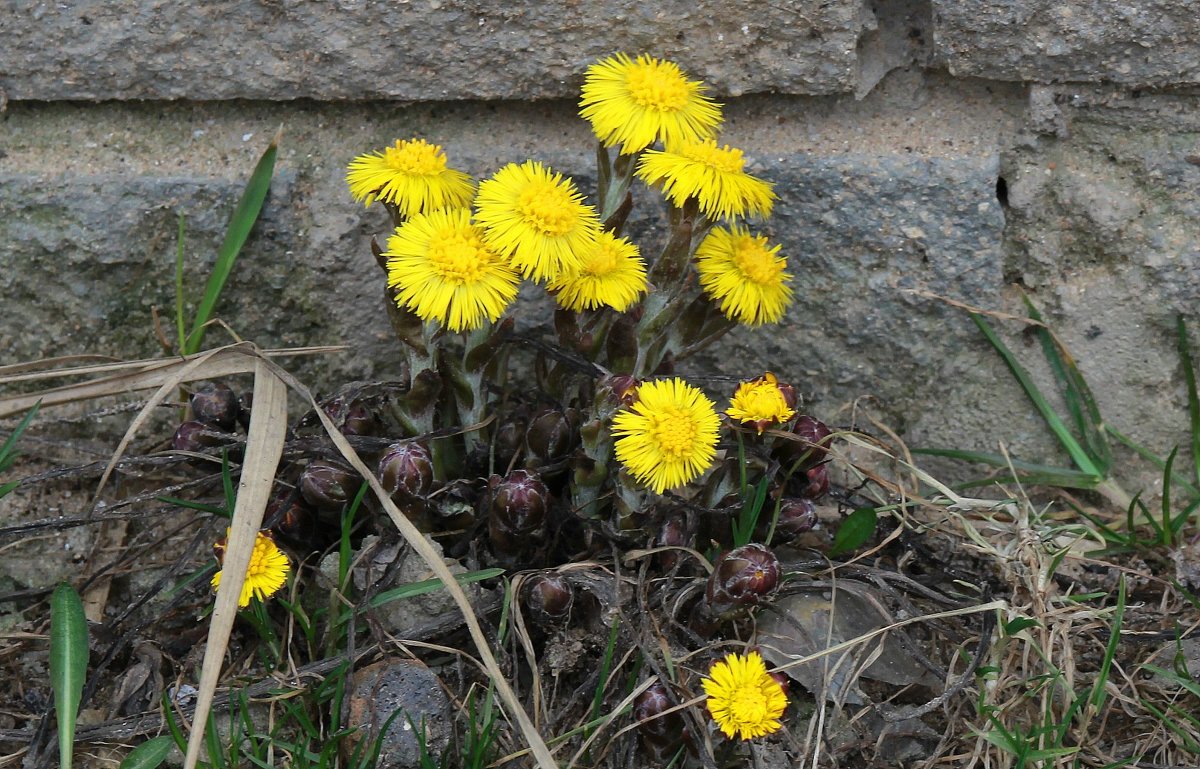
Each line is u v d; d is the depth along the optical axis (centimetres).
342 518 41
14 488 42
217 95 44
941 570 43
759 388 40
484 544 43
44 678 42
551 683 41
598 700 39
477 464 44
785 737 40
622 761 39
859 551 44
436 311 39
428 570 41
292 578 42
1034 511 44
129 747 39
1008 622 40
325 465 41
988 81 44
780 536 42
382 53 44
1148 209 44
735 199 40
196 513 44
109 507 42
